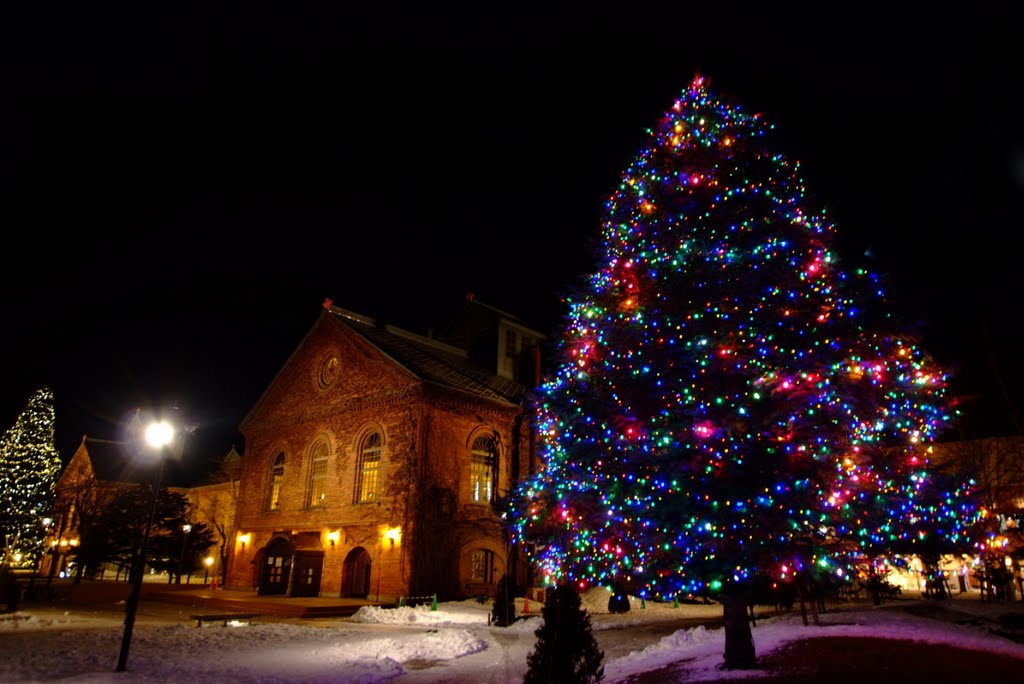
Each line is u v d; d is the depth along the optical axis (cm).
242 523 3562
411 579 2589
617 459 1079
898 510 973
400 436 2841
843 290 1118
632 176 1307
